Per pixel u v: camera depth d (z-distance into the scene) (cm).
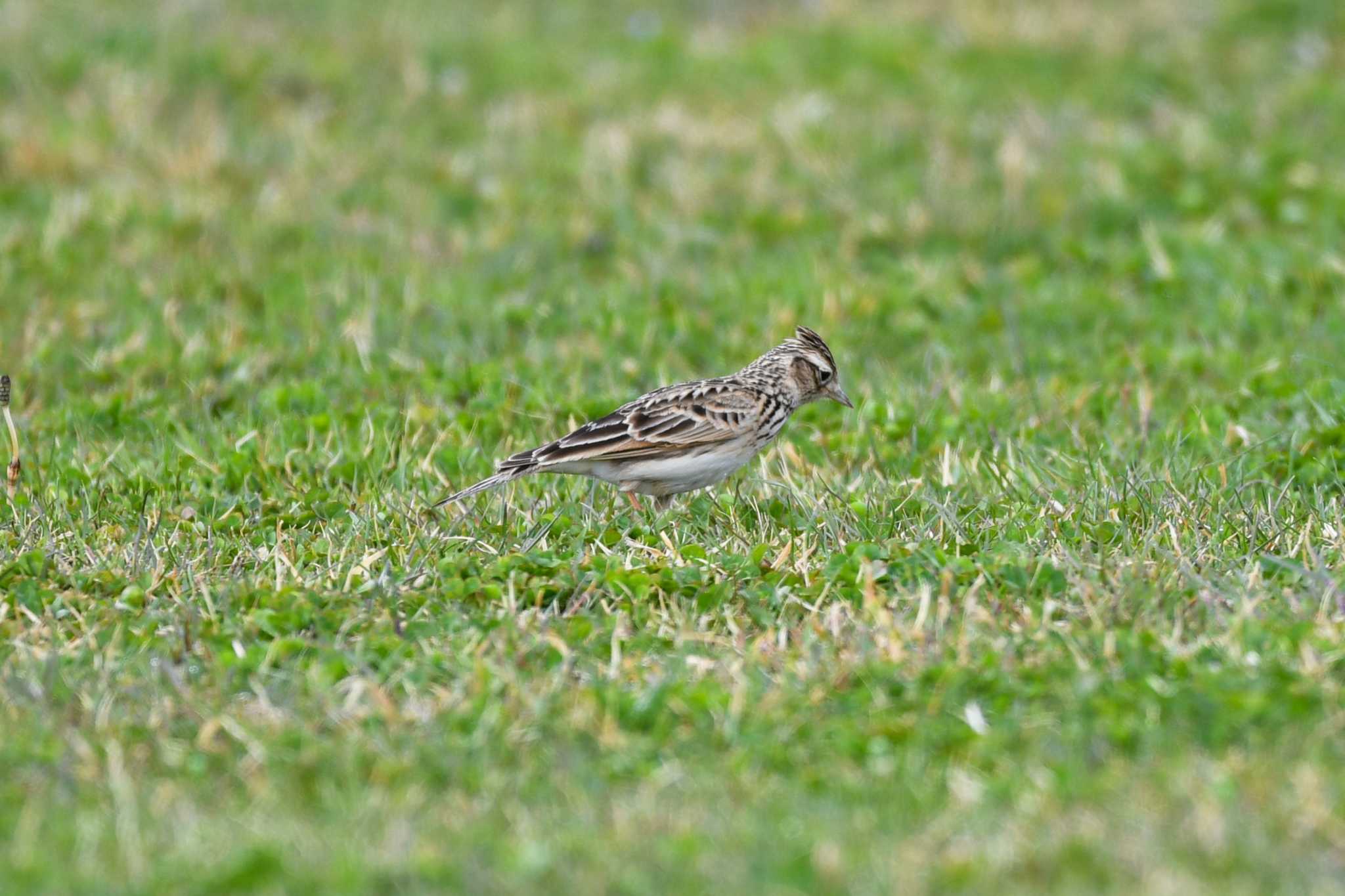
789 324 1738
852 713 906
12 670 976
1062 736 865
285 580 1121
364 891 731
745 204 2080
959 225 2003
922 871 739
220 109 2378
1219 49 2570
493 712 903
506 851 762
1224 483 1274
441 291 1828
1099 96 2412
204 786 852
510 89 2502
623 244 1983
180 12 2738
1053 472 1317
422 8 2886
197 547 1184
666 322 1734
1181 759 836
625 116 2375
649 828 781
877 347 1723
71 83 2434
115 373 1617
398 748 878
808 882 731
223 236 1989
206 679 970
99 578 1112
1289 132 2219
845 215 2042
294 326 1752
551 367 1634
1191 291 1822
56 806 826
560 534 1218
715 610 1060
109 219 1988
